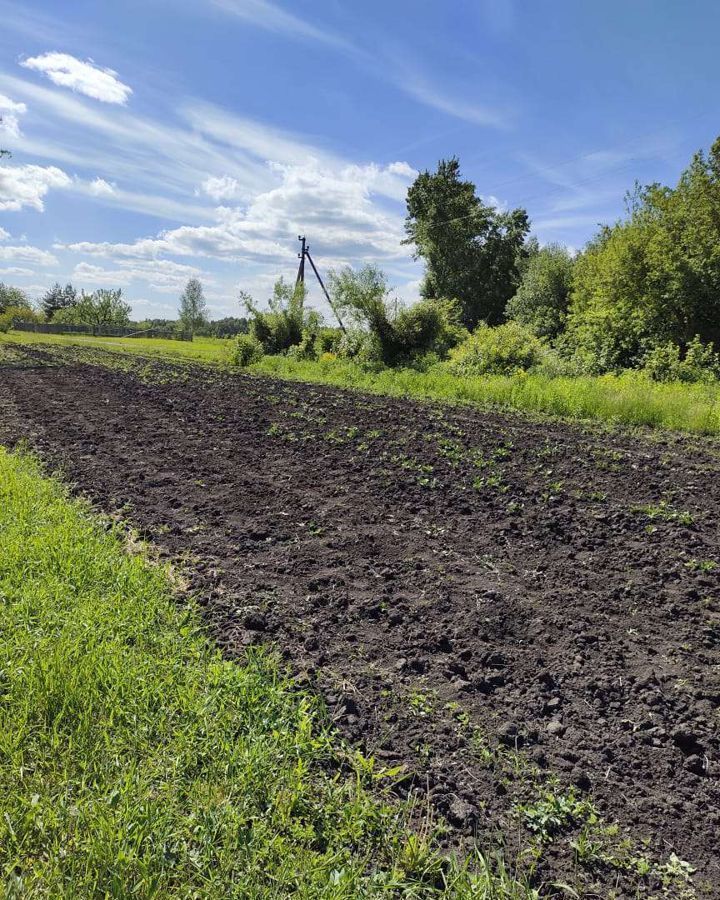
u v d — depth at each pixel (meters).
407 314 25.00
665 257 23.28
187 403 13.71
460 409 14.41
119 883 2.03
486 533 5.91
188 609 4.00
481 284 49.66
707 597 4.62
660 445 10.66
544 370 20.53
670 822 2.57
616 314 22.75
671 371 18.80
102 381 17.67
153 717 2.90
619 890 2.25
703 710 3.28
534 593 4.65
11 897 2.00
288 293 35.66
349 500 6.83
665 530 6.05
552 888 2.25
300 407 13.55
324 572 4.90
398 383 19.34
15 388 15.23
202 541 5.46
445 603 4.39
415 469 8.12
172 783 2.51
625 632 4.10
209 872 2.13
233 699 3.05
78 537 4.94
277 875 2.14
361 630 4.02
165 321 103.62
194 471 7.88
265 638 3.82
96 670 3.14
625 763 2.91
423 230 49.16
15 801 2.38
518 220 49.34
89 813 2.32
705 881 2.29
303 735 2.82
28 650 3.28
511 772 2.81
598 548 5.59
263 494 6.95
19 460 7.50
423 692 3.37
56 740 2.68
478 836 2.46
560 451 9.45
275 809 2.44
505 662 3.72
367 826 2.43
